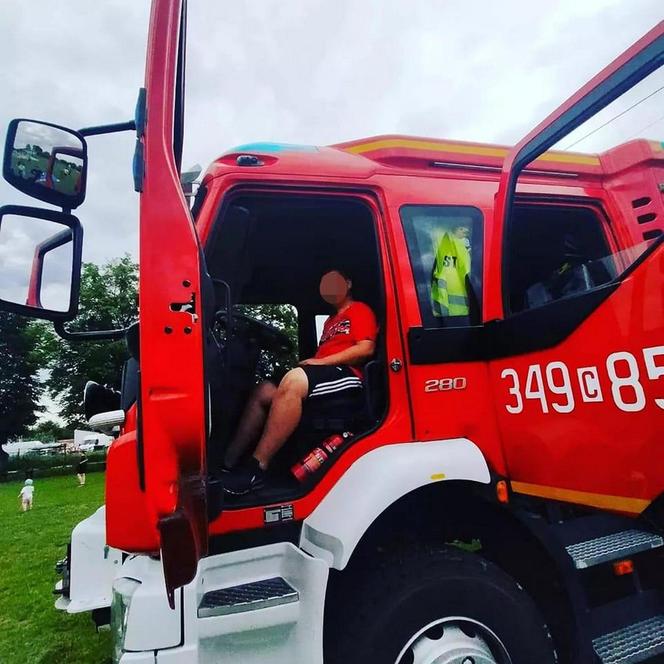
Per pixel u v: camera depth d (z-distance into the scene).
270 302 3.79
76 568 2.71
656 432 1.67
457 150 2.65
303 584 1.89
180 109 1.85
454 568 2.06
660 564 2.56
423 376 2.27
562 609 2.25
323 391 2.35
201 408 1.54
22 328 35.50
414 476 2.06
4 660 3.77
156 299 1.55
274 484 2.23
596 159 2.98
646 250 1.72
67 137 1.76
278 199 2.29
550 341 2.02
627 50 1.77
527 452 2.16
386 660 1.91
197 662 1.61
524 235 3.03
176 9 1.71
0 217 1.67
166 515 1.47
